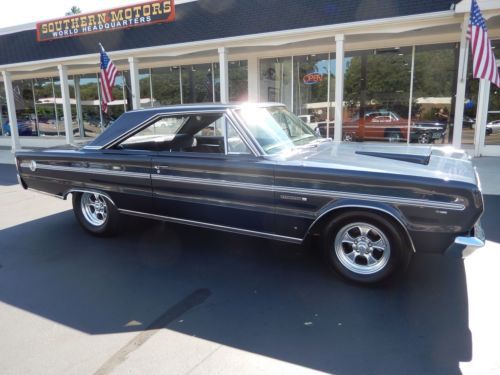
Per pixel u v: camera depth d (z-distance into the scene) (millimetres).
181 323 2980
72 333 2881
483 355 2537
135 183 4371
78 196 4977
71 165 4801
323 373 2400
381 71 11812
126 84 16375
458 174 3252
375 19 9156
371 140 12320
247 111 4012
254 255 4258
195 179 3982
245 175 3715
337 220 3455
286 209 3598
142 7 12805
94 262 4172
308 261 4074
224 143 3895
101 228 4852
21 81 19016
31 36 15438
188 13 12227
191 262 4109
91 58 13711
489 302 3174
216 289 3516
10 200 7164
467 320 2934
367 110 12242
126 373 2430
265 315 3064
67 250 4531
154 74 15688
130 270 3953
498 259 3957
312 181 3436
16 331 2932
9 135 19984
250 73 13773
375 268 3426
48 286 3646
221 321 2994
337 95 10016
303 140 4379
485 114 10000
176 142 4594
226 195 3855
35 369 2494
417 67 11320
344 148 4246
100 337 2824
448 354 2553
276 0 10812
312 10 10203
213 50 11953
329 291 3428
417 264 3891
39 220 5785
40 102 18812
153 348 2678
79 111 17875
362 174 3264
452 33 10148
